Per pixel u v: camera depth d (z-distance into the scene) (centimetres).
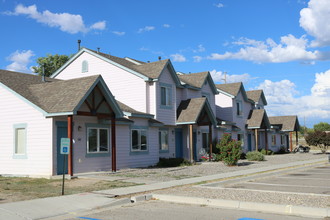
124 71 2652
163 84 2644
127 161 2319
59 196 1255
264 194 1241
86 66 2869
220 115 3869
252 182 1648
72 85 1947
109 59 2725
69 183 1616
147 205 1136
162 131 2717
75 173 1936
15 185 1558
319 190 1337
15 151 1984
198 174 1938
